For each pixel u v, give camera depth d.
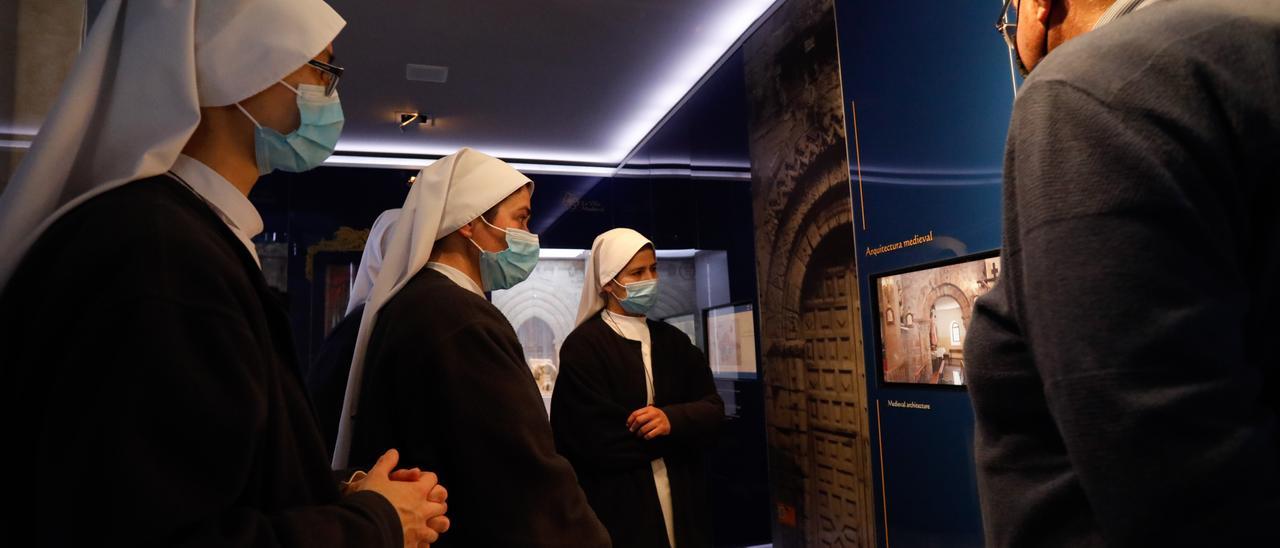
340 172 6.06
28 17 1.89
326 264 5.91
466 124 5.73
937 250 2.60
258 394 0.80
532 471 1.45
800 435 3.67
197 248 0.80
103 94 0.95
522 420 1.48
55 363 0.73
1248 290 0.53
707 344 4.82
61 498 0.67
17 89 1.86
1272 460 0.49
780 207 3.84
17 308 0.79
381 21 4.03
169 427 0.71
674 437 2.84
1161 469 0.48
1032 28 0.82
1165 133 0.53
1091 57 0.59
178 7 0.97
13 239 0.84
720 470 4.61
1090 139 0.56
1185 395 0.48
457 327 1.55
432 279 1.75
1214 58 0.54
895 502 2.86
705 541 2.94
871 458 3.03
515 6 3.92
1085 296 0.52
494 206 1.99
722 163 4.56
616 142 6.26
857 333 3.16
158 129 0.91
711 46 4.50
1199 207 0.51
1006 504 0.63
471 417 1.46
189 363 0.74
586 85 5.03
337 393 2.34
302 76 1.08
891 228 2.86
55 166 0.88
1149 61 0.56
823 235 3.41
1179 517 0.48
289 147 1.08
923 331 2.68
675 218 5.32
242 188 1.08
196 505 0.71
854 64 3.12
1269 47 0.54
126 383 0.70
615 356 3.06
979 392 0.67
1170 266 0.50
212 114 1.03
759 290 4.11
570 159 6.61
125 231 0.77
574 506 1.50
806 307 3.59
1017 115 0.64
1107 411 0.50
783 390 3.85
